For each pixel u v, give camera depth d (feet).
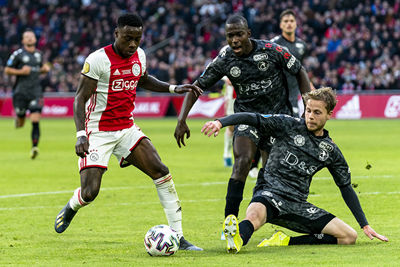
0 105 385.50
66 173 137.18
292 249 64.39
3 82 398.21
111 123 70.85
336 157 65.82
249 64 76.54
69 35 417.28
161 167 70.03
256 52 76.28
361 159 153.28
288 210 65.36
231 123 64.08
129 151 71.05
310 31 352.90
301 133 65.67
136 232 76.89
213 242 70.23
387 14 350.43
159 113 348.38
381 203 93.81
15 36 425.28
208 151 183.83
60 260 60.39
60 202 100.48
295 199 65.72
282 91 79.41
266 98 78.23
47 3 444.96
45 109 371.15
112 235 74.95
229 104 135.33
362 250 62.80
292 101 118.32
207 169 140.56
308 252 62.28
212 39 372.17
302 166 65.67
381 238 65.26
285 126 65.72
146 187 116.26
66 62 403.95
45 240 71.72
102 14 422.00
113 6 428.15
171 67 349.00
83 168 70.13
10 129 289.12
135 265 57.47
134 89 71.61
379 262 56.59
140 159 70.64
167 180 69.97
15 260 60.49
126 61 69.51
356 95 311.88
